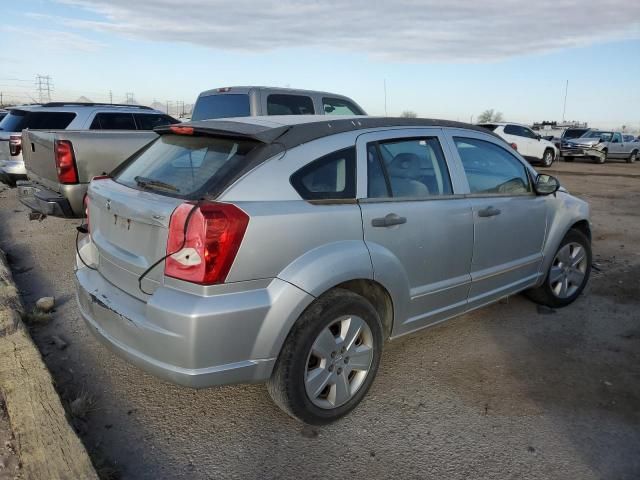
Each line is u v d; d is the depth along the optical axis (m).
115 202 3.03
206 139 3.24
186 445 2.95
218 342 2.61
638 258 7.04
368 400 3.42
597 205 11.93
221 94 8.55
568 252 5.03
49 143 6.27
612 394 3.54
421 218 3.48
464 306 3.99
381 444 2.98
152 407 3.30
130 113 10.19
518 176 4.48
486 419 3.24
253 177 2.81
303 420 3.00
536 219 4.51
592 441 3.04
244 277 2.66
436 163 3.77
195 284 2.59
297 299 2.78
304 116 3.56
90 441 2.95
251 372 2.76
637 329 4.60
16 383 3.27
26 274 5.79
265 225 2.70
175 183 2.96
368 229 3.16
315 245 2.91
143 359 2.74
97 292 3.12
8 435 2.92
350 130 3.30
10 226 8.13
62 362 3.83
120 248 3.04
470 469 2.79
